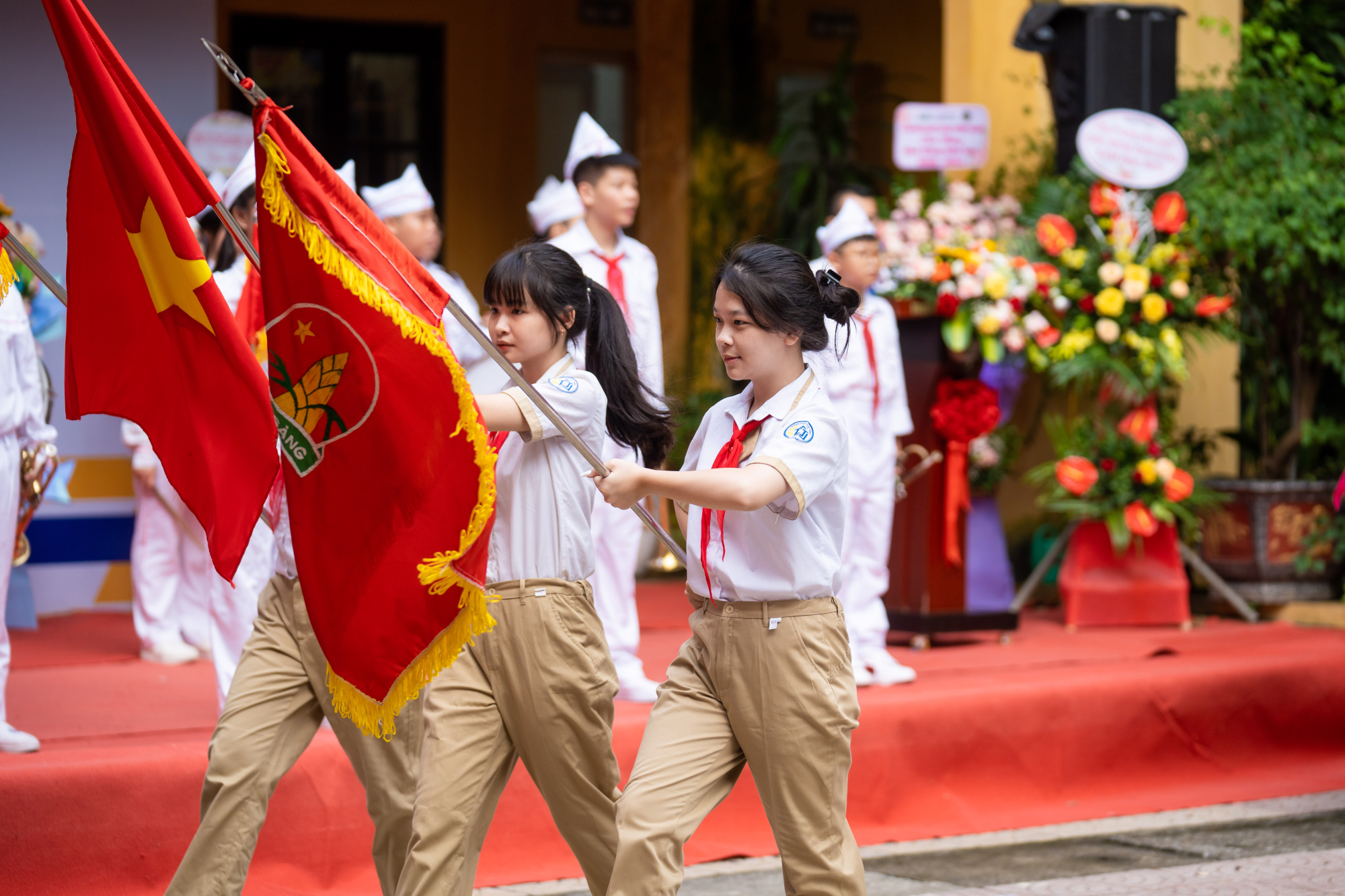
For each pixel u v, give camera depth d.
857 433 7.66
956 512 8.64
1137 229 9.52
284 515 4.52
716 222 15.05
